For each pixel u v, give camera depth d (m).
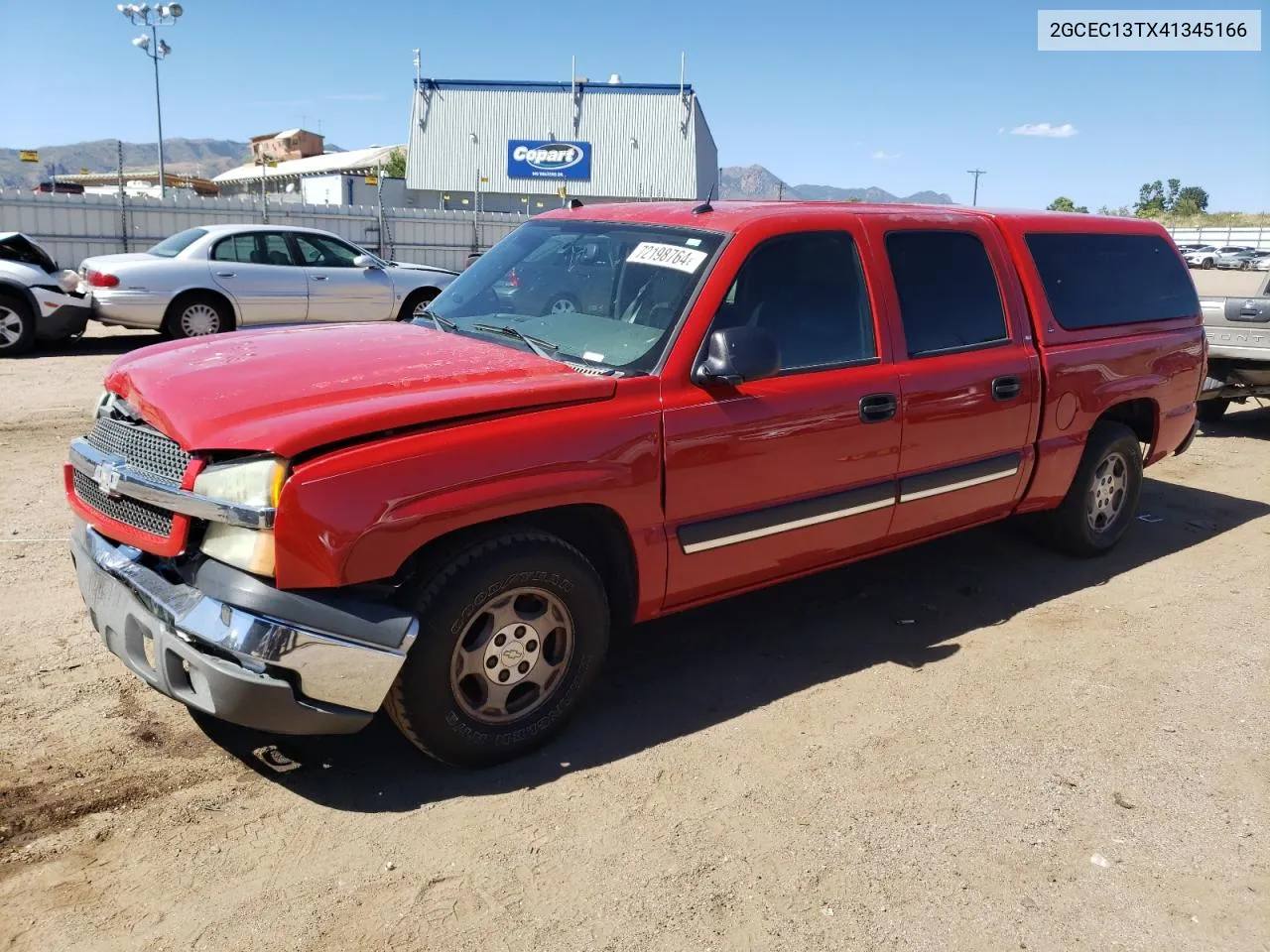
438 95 50.34
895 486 4.31
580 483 3.29
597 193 50.00
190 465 3.00
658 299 3.77
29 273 12.10
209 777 3.29
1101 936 2.75
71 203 19.31
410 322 4.44
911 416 4.27
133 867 2.84
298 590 2.90
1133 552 6.01
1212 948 2.72
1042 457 5.02
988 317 4.73
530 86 50.16
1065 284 5.16
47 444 7.56
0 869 2.80
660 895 2.83
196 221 20.98
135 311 12.35
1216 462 8.62
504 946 2.62
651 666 4.27
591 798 3.27
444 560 3.10
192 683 3.00
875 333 4.22
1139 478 5.82
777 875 2.94
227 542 2.93
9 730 3.48
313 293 13.38
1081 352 5.11
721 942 2.66
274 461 2.84
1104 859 3.08
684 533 3.64
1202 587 5.44
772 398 3.79
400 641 2.97
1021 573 5.55
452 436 3.06
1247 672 4.40
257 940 2.59
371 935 2.63
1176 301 5.93
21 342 12.12
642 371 3.56
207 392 3.19
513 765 3.45
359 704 2.97
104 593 3.29
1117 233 5.63
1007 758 3.63
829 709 3.94
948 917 2.80
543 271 4.24
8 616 4.39
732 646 4.50
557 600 3.38
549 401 3.28
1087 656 4.51
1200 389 6.16
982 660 4.43
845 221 4.24
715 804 3.27
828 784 3.41
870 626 4.78
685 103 49.69
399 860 2.93
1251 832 3.25
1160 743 3.78
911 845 3.11
